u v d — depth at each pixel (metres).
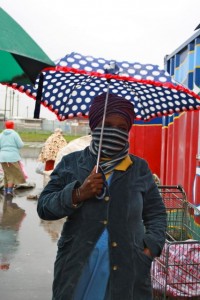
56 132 12.42
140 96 3.21
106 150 2.44
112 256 2.35
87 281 2.35
